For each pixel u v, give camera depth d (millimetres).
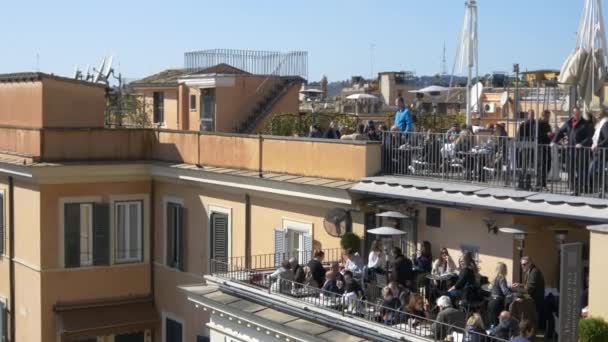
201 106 38250
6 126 31469
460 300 18109
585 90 19359
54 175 28766
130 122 39688
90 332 29234
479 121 28188
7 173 30312
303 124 33062
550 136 19578
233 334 22266
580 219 16875
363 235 22359
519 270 19328
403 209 21516
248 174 25469
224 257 27156
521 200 18109
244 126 37375
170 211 29750
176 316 29438
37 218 29062
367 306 19328
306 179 23562
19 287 30531
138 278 30453
